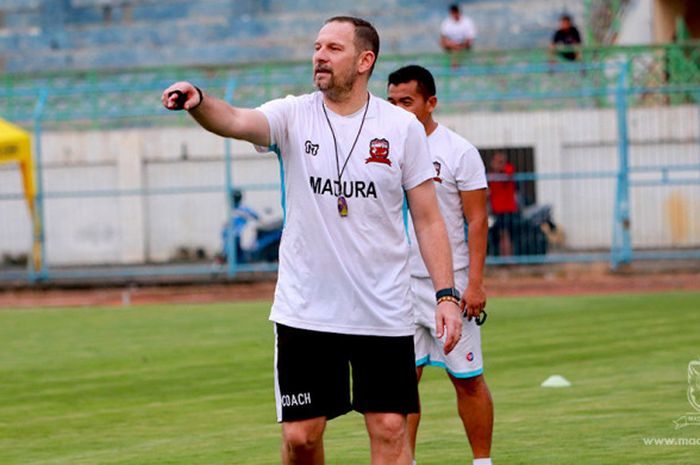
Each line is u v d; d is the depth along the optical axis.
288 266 11.95
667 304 38.25
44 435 19.48
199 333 33.84
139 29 75.12
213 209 55.31
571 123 53.56
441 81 57.91
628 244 48.66
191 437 18.91
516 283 47.09
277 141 11.80
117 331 35.09
